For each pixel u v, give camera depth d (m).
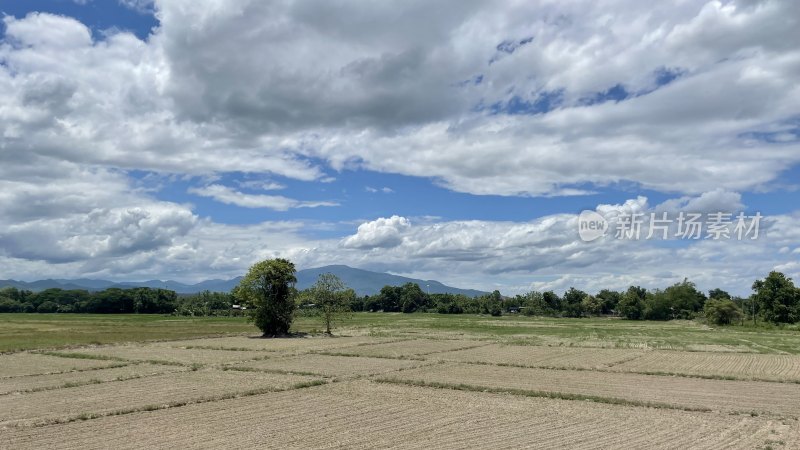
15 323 120.56
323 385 38.50
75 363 49.69
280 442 23.28
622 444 23.17
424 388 37.59
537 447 22.67
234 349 64.00
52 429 25.30
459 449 22.36
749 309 170.38
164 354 57.81
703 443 23.34
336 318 92.50
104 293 198.50
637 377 43.69
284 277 85.31
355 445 22.91
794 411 30.20
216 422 26.91
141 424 26.38
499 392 36.00
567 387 38.28
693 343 78.00
